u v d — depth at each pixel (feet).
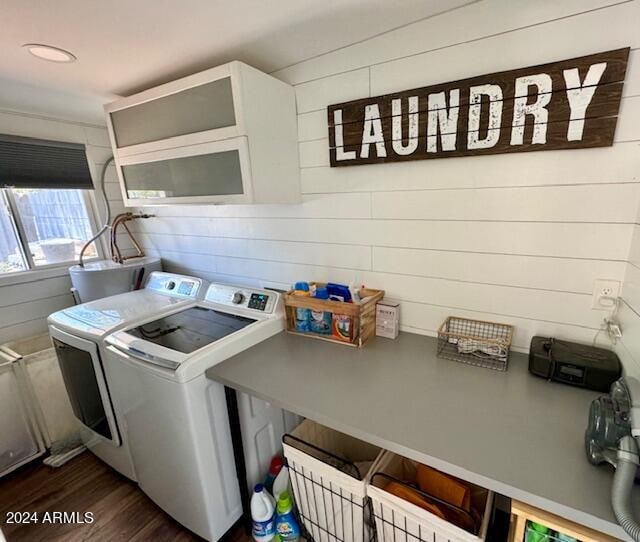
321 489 3.99
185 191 5.32
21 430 6.19
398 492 3.55
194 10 3.49
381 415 3.23
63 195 7.70
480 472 2.52
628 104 3.19
